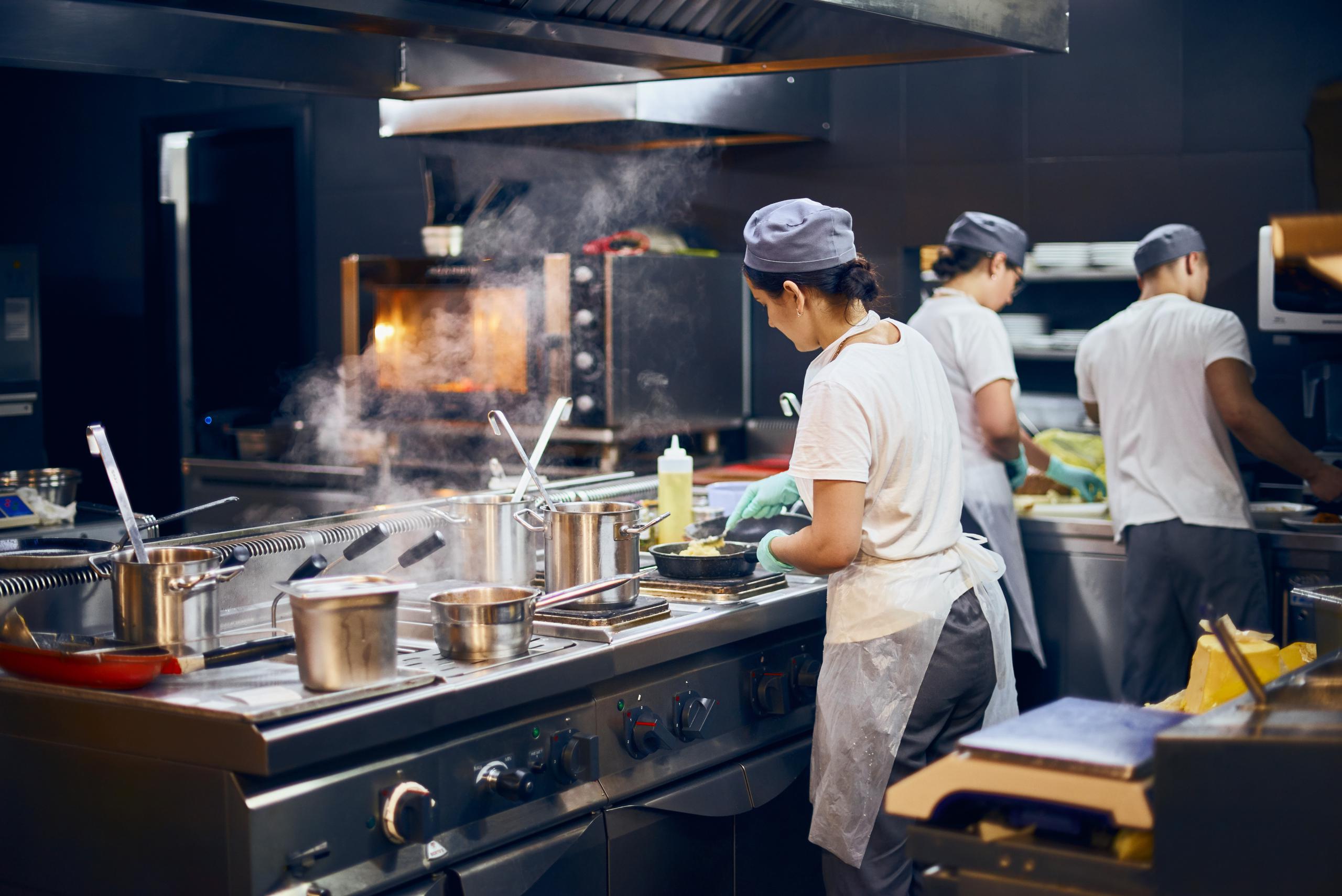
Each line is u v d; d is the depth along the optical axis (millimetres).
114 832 1713
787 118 4266
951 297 3420
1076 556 3553
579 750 1976
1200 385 3232
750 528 2746
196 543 2227
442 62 2793
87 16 2283
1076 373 3975
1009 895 1224
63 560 2037
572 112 3619
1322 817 1085
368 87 2795
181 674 1789
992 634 2227
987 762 1212
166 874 1664
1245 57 3998
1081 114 4223
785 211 2141
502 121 3695
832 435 2033
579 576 2244
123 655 1723
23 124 5984
